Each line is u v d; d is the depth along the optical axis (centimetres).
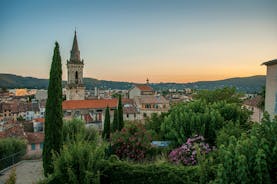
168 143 1558
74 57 8850
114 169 1072
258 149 659
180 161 1205
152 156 1530
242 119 1716
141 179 1035
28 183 1652
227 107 1742
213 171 786
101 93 16438
